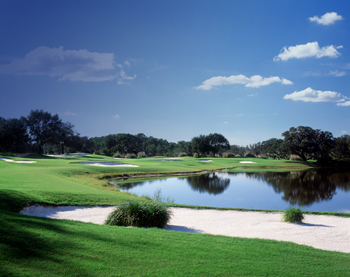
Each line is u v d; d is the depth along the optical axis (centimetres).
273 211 1455
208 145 8812
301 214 1208
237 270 545
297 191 2455
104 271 491
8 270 444
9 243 548
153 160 6078
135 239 690
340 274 553
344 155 7519
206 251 648
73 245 595
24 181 1753
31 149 7888
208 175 3747
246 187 2672
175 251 630
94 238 661
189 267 543
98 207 1286
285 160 7106
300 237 923
